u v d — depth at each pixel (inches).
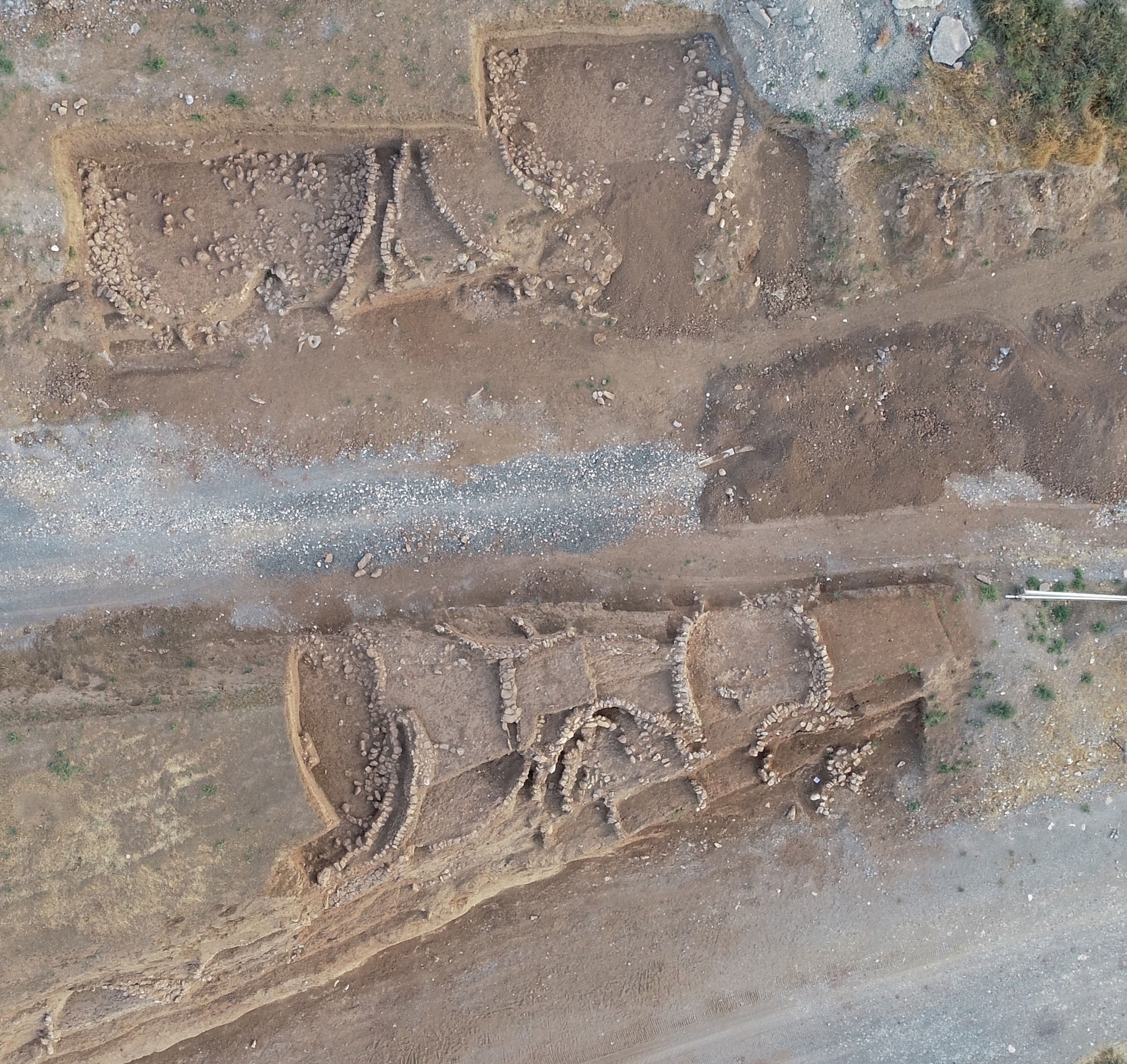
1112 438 523.2
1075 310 522.6
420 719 481.1
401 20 462.9
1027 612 526.0
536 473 528.1
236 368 515.2
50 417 505.0
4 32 456.4
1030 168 484.1
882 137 480.7
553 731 485.7
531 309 519.2
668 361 526.6
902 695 520.4
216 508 519.5
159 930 443.8
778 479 525.3
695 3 476.7
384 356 519.5
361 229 486.6
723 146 499.2
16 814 437.1
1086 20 473.4
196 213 491.8
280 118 468.1
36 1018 447.5
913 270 518.3
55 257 474.3
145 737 448.5
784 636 509.7
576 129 494.9
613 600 532.4
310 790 455.8
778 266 519.5
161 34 460.1
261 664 489.1
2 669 499.8
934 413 527.8
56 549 513.3
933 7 468.8
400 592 529.0
